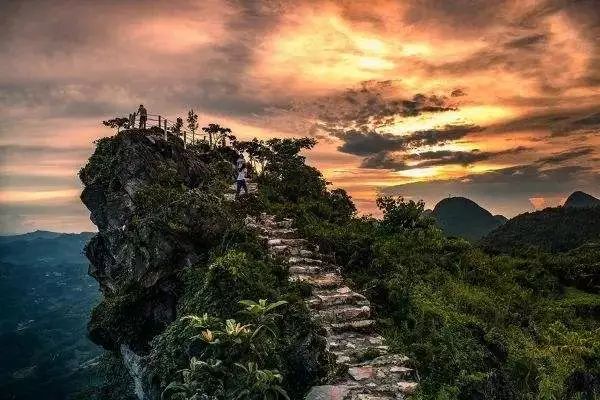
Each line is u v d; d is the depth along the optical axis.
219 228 14.85
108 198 22.41
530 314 13.57
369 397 8.13
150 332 15.95
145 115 26.30
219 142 34.66
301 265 13.73
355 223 19.59
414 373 9.06
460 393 8.60
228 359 8.80
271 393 8.44
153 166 22.47
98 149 24.59
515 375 10.06
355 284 13.34
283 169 25.42
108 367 29.70
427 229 18.39
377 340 10.36
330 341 10.01
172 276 14.96
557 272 17.06
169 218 14.87
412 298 12.04
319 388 8.32
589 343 11.85
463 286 14.30
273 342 9.39
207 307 10.81
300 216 18.50
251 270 11.55
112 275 21.66
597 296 15.27
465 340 10.21
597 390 10.05
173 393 9.54
